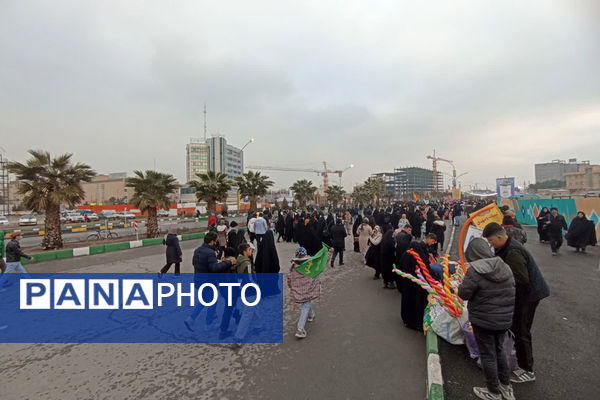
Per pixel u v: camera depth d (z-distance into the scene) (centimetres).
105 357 437
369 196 6481
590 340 441
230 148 14525
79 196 1523
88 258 1256
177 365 410
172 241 874
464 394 328
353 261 1086
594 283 710
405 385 350
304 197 5353
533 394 325
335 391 342
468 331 403
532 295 348
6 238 1970
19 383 374
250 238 1438
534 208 2092
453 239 1584
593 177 9081
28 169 1397
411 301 502
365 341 464
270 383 361
